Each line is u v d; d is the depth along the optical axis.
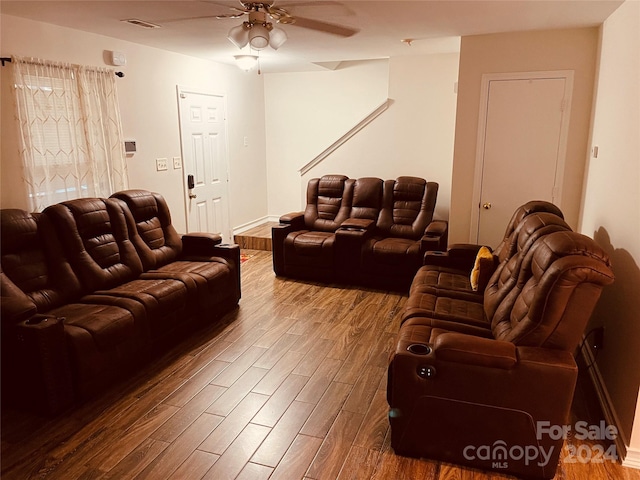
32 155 3.32
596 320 2.94
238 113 6.18
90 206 3.37
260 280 5.01
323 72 6.53
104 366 2.73
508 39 3.97
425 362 2.09
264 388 2.87
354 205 5.25
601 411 2.60
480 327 2.67
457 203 4.41
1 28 3.17
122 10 3.14
